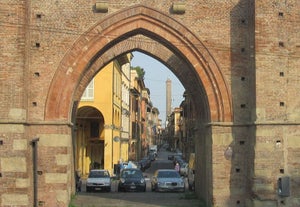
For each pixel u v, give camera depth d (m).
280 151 22.70
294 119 22.92
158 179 37.03
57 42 23.55
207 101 24.19
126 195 32.81
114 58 30.61
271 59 23.02
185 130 85.44
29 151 22.72
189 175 37.66
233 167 23.78
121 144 63.38
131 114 80.56
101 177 37.34
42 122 23.12
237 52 24.02
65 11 23.66
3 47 22.09
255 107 22.88
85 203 27.48
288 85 23.06
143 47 30.98
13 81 22.05
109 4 23.80
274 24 23.11
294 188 22.58
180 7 23.70
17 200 21.69
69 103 23.48
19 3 22.23
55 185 23.06
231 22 24.05
